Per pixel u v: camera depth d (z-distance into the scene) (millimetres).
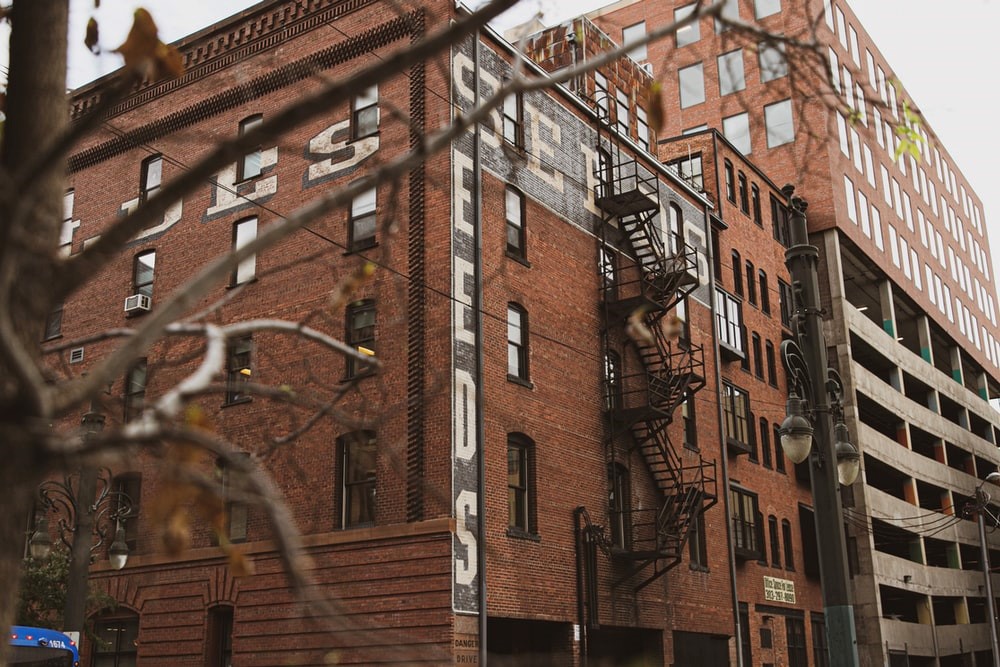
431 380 23703
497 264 26141
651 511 30219
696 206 38375
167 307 3582
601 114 32688
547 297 27891
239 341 27172
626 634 29469
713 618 32688
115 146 31781
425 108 25922
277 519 3342
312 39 28344
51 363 30953
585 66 4508
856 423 51875
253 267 27688
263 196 28188
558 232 29109
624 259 32219
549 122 29859
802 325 14367
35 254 3936
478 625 22703
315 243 26688
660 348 31312
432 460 23281
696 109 56000
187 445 3463
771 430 41031
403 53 4090
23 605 24625
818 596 42125
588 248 30406
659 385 30219
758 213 45406
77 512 17391
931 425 64188
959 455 72500
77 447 3324
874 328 57750
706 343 36469
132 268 30359
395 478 23641
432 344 24078
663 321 31500
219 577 25625
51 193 4156
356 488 24359
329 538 24062
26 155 4219
